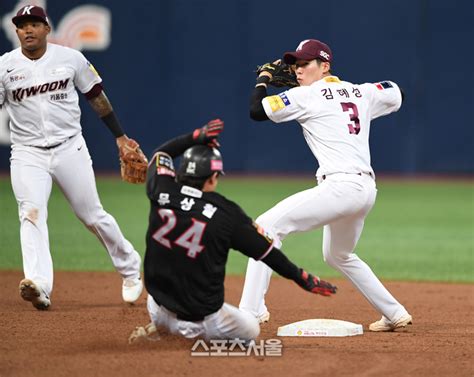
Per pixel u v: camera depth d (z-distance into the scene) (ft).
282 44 263.70
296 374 63.77
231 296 110.32
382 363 68.03
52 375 62.69
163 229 65.46
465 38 262.26
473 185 259.19
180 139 67.62
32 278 88.79
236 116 267.80
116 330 80.69
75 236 164.35
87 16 263.29
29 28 88.99
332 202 77.46
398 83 265.13
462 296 112.47
